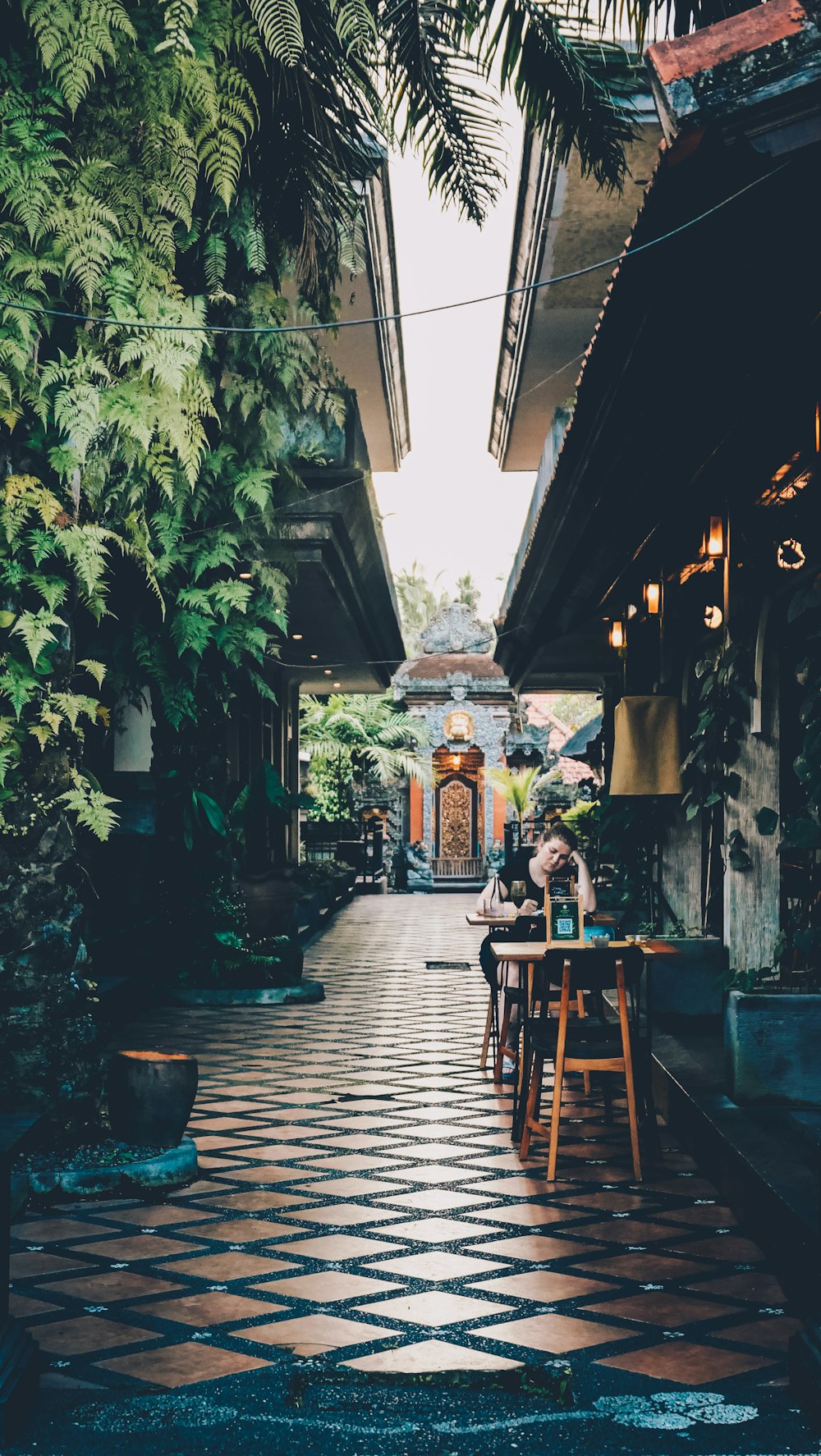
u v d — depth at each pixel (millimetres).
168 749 12305
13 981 6043
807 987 6715
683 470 7758
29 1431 3465
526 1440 3418
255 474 9664
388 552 18609
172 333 6141
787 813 7520
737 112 3865
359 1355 4008
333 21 6203
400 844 37188
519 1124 6984
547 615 13734
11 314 5613
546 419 18344
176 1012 11891
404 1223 5453
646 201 4656
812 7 3926
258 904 13570
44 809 6078
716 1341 4125
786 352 5652
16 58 5672
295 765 25547
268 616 10625
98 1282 4711
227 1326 4266
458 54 6500
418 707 37656
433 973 15430
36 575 6008
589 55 6348
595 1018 8305
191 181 6090
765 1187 4980
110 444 6664
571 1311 4398
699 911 9844
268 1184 6102
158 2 5613
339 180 7250
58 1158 5980
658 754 9773
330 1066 9180
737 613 7602
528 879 8859
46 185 5625
